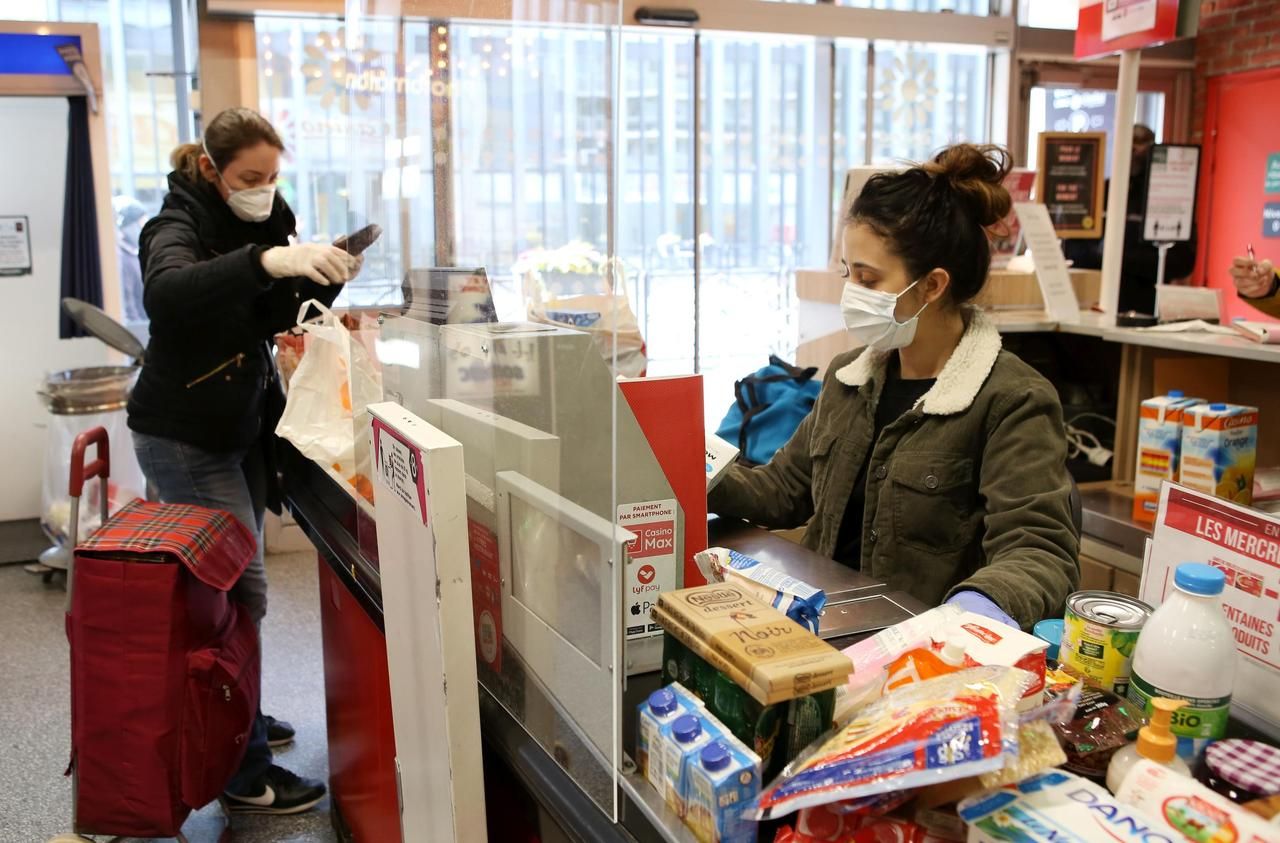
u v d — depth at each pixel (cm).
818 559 144
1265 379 259
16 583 395
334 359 185
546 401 91
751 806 72
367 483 153
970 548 150
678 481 112
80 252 405
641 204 487
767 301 520
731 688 79
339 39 375
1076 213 339
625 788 83
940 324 154
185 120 439
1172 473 233
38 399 423
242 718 213
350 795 207
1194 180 283
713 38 487
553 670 96
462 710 98
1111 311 296
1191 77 617
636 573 102
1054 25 567
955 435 148
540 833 99
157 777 202
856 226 148
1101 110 598
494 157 101
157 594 195
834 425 168
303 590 390
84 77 388
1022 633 87
